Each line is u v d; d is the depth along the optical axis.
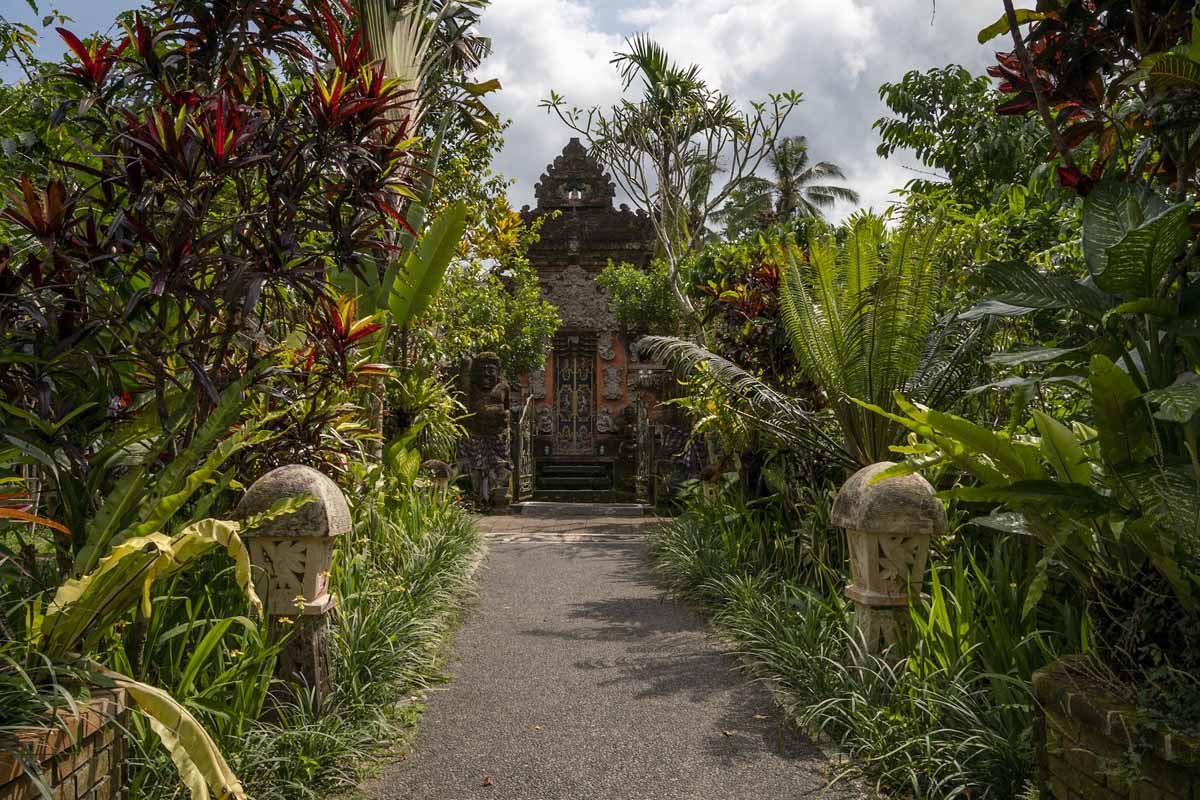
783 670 4.21
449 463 10.28
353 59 3.47
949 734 3.05
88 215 2.88
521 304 18.53
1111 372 2.22
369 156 3.34
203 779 2.10
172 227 2.98
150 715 2.18
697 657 4.85
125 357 3.13
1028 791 2.67
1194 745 1.98
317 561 3.42
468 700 4.13
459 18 8.09
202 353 3.23
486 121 8.59
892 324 5.56
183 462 2.61
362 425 5.07
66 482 2.98
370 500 5.82
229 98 3.10
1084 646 2.84
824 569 5.40
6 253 2.72
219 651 3.16
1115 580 2.55
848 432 5.86
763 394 6.08
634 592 6.78
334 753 3.21
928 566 4.58
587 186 21.92
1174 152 2.70
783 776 3.21
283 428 4.34
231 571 3.60
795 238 9.33
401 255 6.58
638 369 20.92
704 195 12.41
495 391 14.49
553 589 6.91
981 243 6.08
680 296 11.04
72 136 3.26
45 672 2.15
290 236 3.22
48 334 2.93
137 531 2.37
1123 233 2.55
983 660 3.38
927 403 5.62
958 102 10.54
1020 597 3.78
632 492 16.17
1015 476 2.64
